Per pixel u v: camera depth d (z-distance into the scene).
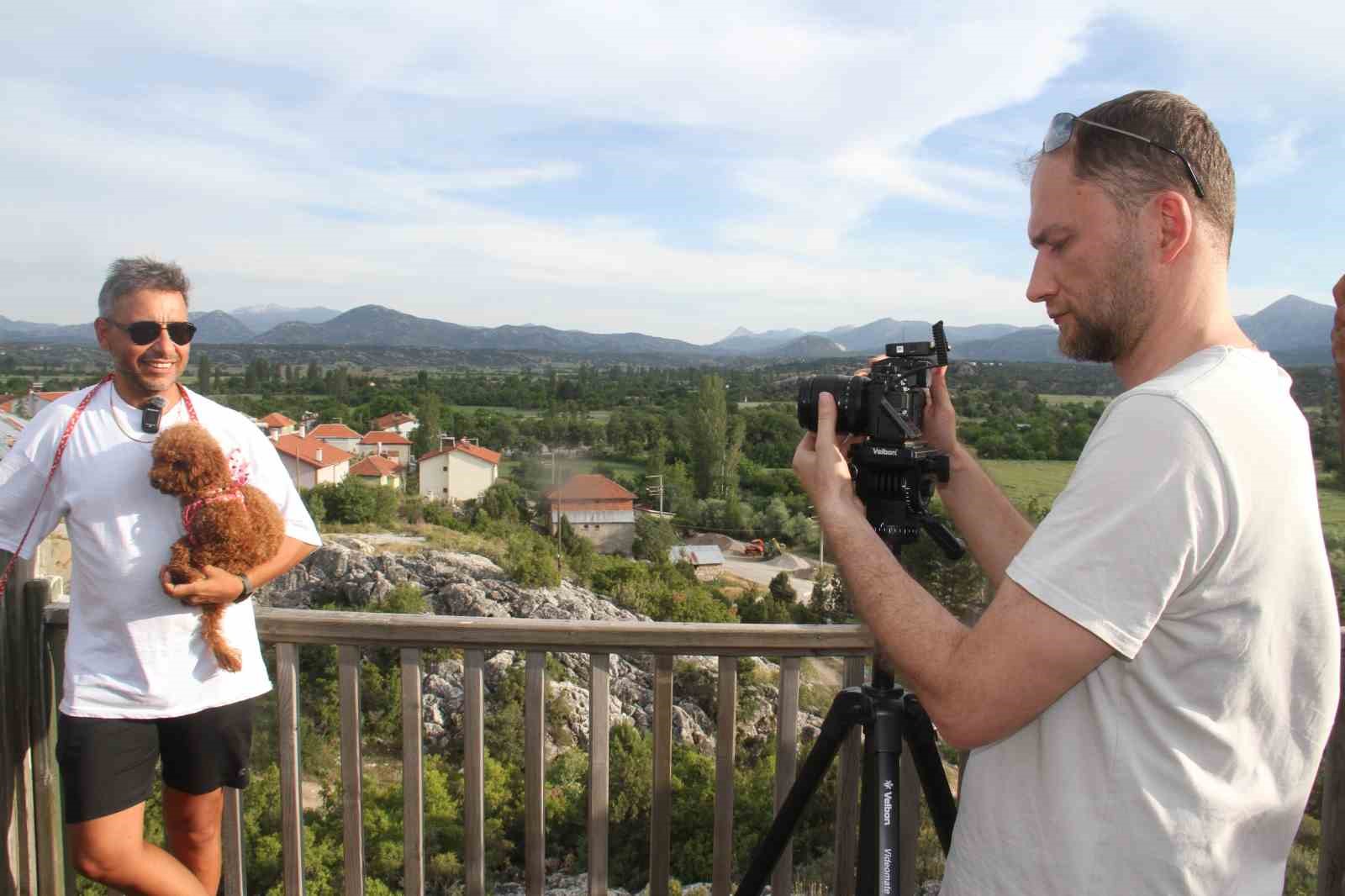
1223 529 0.96
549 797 11.14
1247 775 1.03
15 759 2.10
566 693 18.97
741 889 1.74
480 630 2.08
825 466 1.36
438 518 42.81
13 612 2.09
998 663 1.03
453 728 17.80
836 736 1.60
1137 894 1.04
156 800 4.78
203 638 1.96
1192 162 1.05
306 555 2.18
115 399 2.01
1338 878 1.82
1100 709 1.06
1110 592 0.98
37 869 2.19
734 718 2.12
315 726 14.65
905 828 2.16
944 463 1.51
